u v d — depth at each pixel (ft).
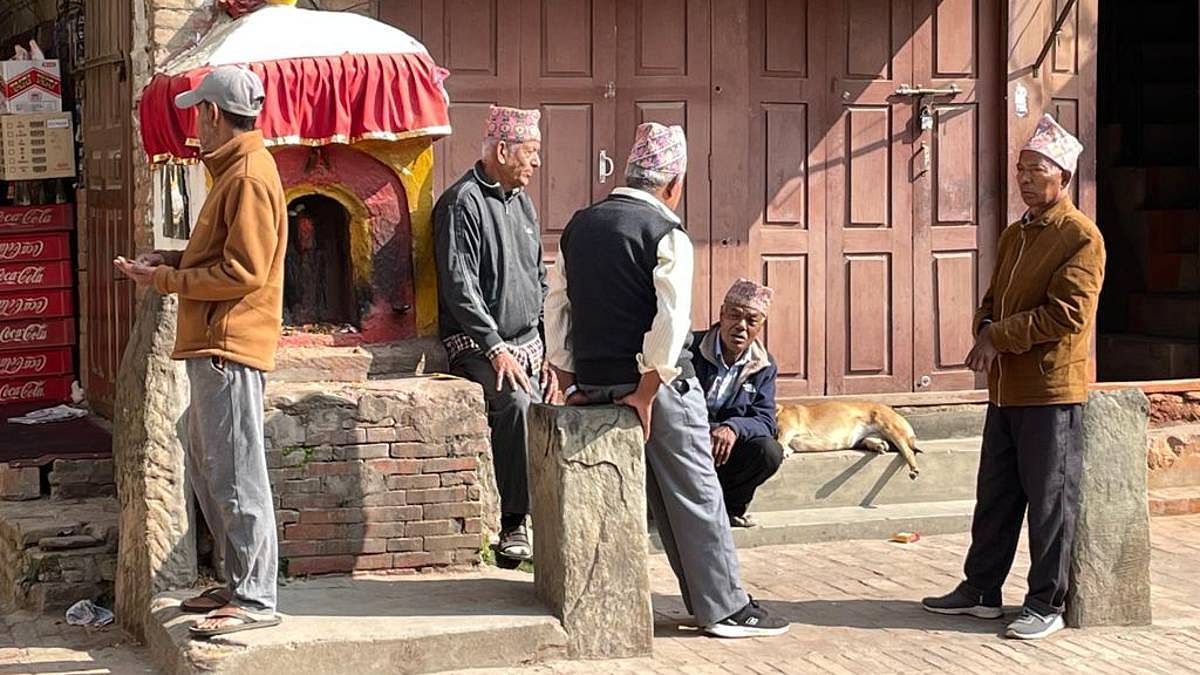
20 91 29.71
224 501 18.80
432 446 22.30
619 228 20.07
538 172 27.58
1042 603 21.71
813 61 29.37
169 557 20.84
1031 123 30.55
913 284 30.14
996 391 21.94
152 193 24.48
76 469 24.50
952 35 30.19
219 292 18.29
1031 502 21.67
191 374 18.83
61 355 30.37
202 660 18.25
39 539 22.38
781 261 29.27
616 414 19.98
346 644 18.83
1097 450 21.94
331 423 21.84
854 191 29.73
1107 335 37.09
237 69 18.66
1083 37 31.24
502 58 27.25
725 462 24.30
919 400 29.73
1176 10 43.70
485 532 22.91
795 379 29.48
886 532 26.94
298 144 22.52
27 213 29.91
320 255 24.52
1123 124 41.19
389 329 24.09
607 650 20.07
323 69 22.52
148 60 24.48
